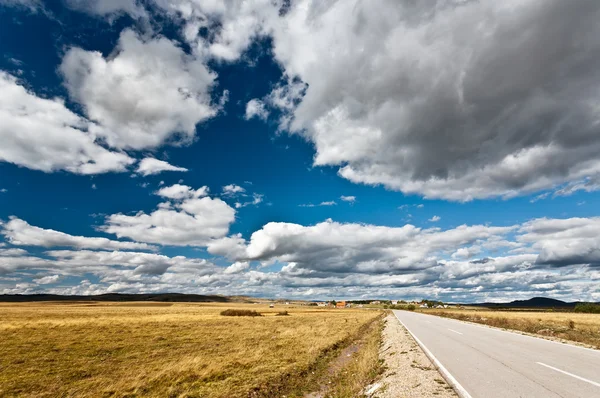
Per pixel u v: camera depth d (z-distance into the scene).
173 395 11.28
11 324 33.09
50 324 33.91
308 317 56.22
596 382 8.89
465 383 9.00
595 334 23.12
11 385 12.41
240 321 43.88
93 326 33.19
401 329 28.98
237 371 14.40
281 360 16.70
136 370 14.67
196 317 50.84
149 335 27.09
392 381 10.09
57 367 15.31
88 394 11.39
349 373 14.04
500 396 7.77
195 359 16.48
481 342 18.64
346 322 43.94
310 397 11.47
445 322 39.97
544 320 40.91
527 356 13.46
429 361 12.86
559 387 8.41
